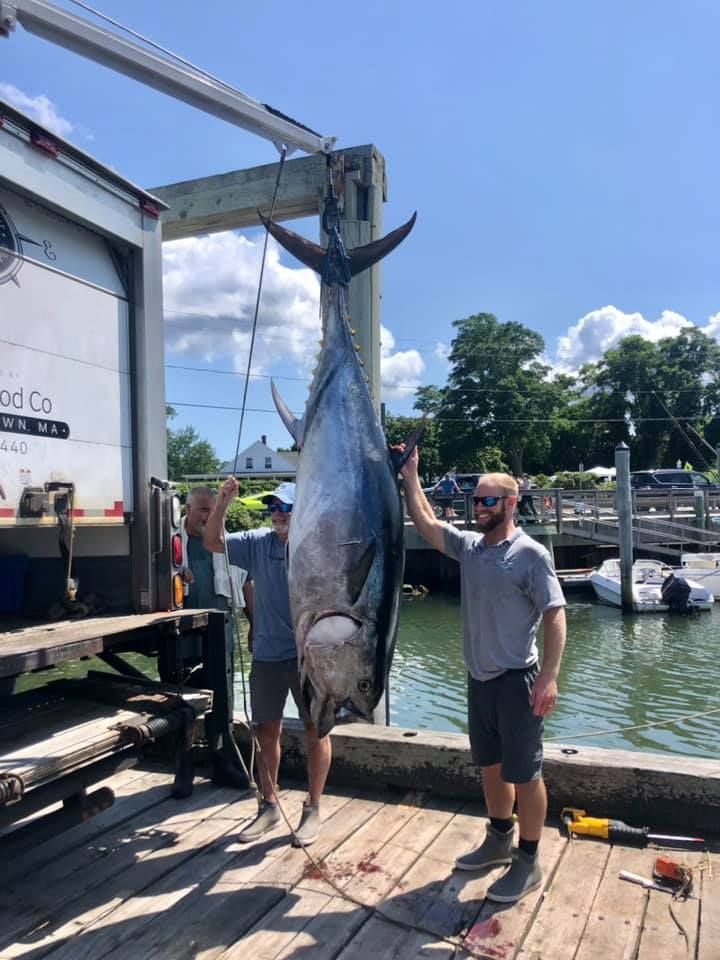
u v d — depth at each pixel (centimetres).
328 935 255
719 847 315
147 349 362
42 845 327
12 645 266
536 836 279
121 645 369
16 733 282
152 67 282
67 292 323
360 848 320
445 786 371
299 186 507
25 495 296
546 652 276
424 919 264
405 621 1716
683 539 2094
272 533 352
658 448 5894
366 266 298
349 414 261
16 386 294
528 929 257
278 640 339
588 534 2166
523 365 5878
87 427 331
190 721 316
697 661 1262
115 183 344
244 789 392
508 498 289
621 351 6050
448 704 1048
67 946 250
